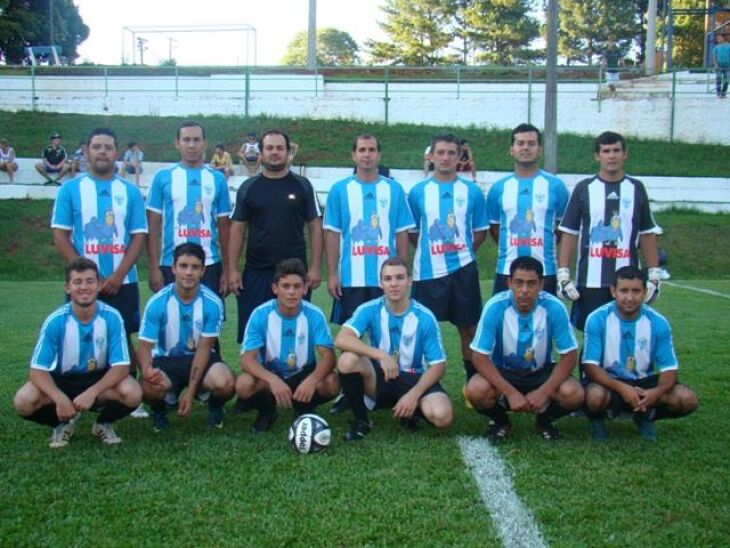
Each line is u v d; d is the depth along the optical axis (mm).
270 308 4855
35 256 16688
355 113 25641
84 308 4477
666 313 9906
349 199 5488
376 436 4652
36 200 19141
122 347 4551
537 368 4766
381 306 4809
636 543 3092
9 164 20906
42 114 25234
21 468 4016
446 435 4664
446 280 5598
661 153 23578
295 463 4074
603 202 5164
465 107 25281
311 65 28188
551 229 5559
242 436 4656
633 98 24656
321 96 25953
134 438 4633
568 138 24391
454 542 3098
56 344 4465
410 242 5922
